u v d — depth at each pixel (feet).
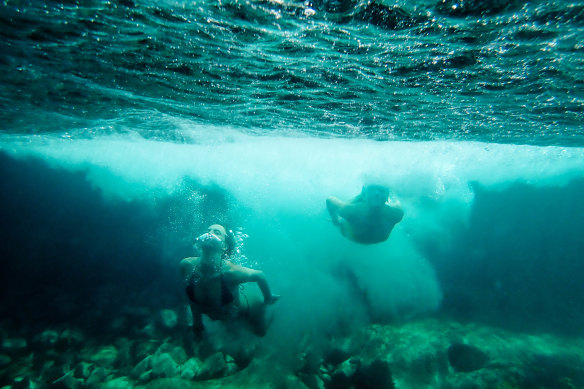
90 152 43.09
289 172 39.63
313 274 34.04
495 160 35.76
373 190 19.17
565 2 7.49
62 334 22.11
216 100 18.03
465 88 14.39
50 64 13.20
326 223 38.83
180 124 25.77
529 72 12.13
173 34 10.26
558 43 9.60
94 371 17.71
